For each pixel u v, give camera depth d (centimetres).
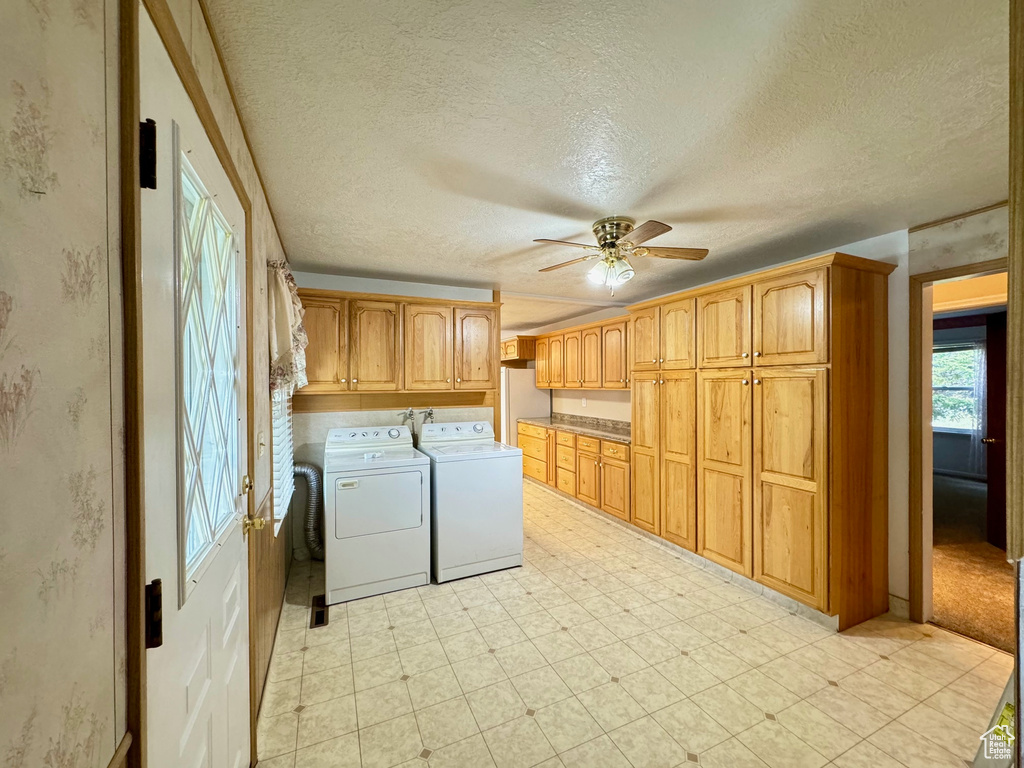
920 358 241
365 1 98
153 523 71
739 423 279
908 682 192
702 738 162
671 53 114
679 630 233
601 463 428
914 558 243
